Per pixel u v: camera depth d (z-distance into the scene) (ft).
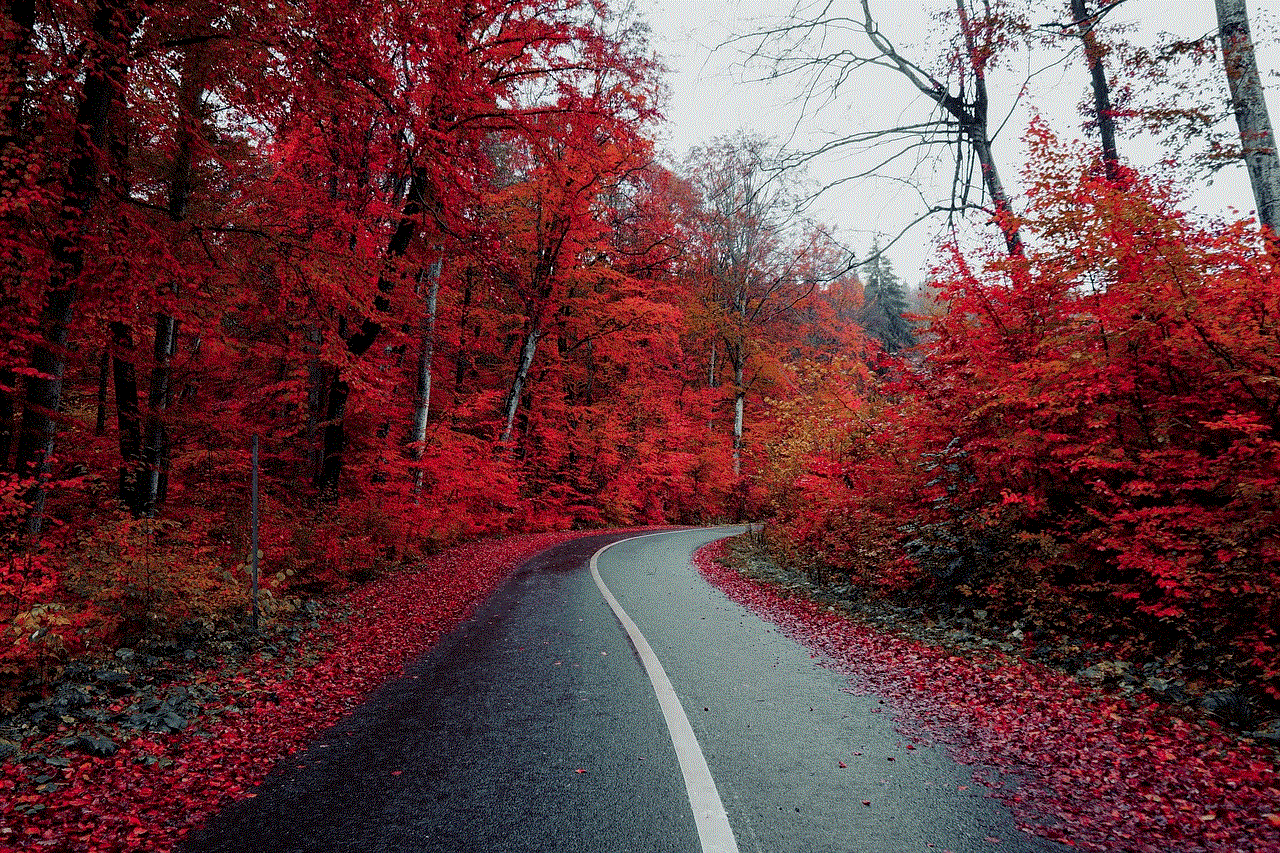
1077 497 22.67
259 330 41.83
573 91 39.58
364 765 13.00
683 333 97.76
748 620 27.20
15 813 11.02
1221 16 24.77
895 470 31.68
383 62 29.60
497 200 63.62
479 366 95.30
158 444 36.96
